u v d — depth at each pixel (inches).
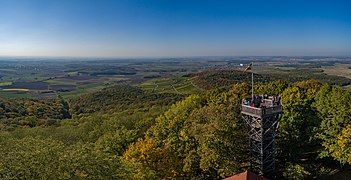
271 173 1589.6
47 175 1029.8
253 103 1605.6
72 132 2758.4
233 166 1561.3
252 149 1592.0
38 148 1165.1
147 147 1647.4
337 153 1628.9
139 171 1387.8
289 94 2094.0
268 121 1544.0
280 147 1808.6
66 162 1092.5
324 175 1694.1
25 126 3506.4
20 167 1023.0
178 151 1690.5
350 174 1704.0
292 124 1818.4
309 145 1822.1
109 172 1144.2
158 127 2025.1
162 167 1625.2
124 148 2031.3
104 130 2600.9
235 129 1612.9
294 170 1619.1
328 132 1712.6
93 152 1222.3
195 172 1686.8
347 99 1721.2
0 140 1582.2
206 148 1557.6
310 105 1891.0
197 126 1676.9
